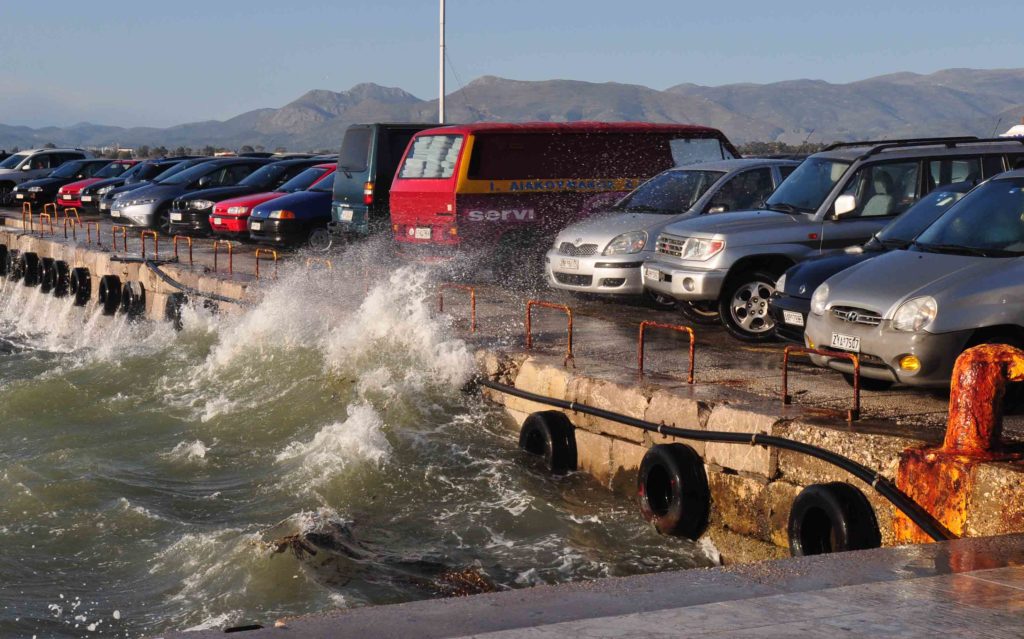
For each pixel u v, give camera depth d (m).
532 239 17.05
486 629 3.68
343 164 19.69
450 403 11.26
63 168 37.47
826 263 9.78
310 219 21.22
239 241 24.08
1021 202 8.13
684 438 8.19
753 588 4.19
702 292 11.66
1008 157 11.74
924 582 4.25
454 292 16.12
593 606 3.95
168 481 10.26
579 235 14.02
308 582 7.28
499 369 10.94
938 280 7.65
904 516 6.06
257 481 9.98
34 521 9.19
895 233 9.72
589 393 9.45
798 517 6.78
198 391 13.66
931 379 7.50
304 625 3.76
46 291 25.94
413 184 17.19
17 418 13.12
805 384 8.87
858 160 11.73
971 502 5.67
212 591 7.41
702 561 7.77
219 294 17.50
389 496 9.18
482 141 16.58
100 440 11.91
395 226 17.61
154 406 13.18
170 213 25.28
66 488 10.00
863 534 6.41
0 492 10.00
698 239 11.80
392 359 12.20
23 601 7.45
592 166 17.44
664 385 8.92
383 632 3.66
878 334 7.64
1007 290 7.41
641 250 13.48
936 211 9.68
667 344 11.35
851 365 7.88
